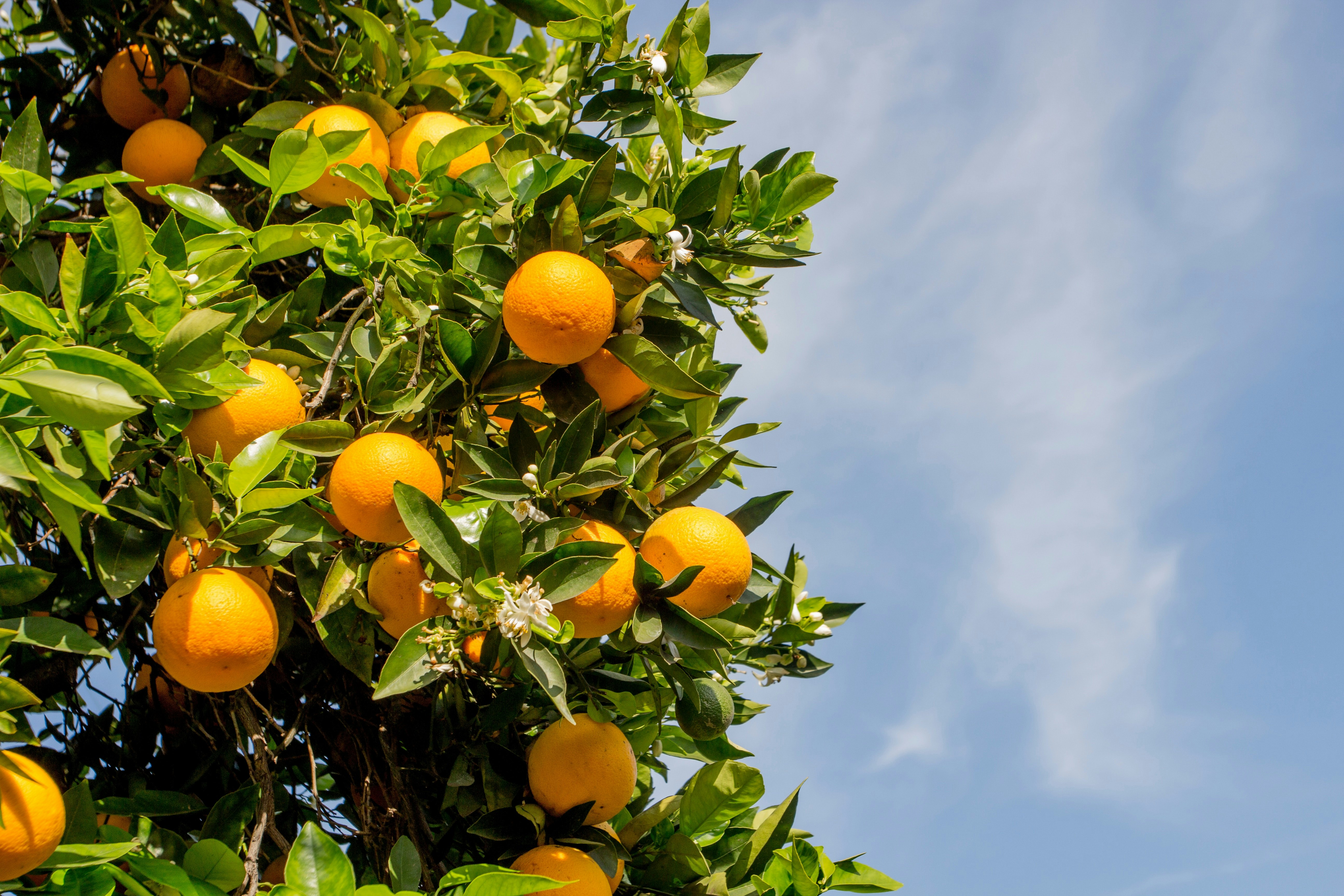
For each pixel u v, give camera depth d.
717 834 2.47
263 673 2.44
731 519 2.39
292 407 2.30
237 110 2.61
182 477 2.23
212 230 2.37
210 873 2.24
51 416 2.14
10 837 2.13
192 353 2.22
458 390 2.34
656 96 2.37
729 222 2.41
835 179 2.40
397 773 2.39
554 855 2.30
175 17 2.62
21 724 2.34
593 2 2.44
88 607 2.39
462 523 2.32
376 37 2.51
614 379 2.36
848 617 2.55
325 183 2.43
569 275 2.27
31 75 2.59
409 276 2.37
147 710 2.47
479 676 2.34
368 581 2.30
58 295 2.31
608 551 2.24
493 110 2.55
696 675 2.38
